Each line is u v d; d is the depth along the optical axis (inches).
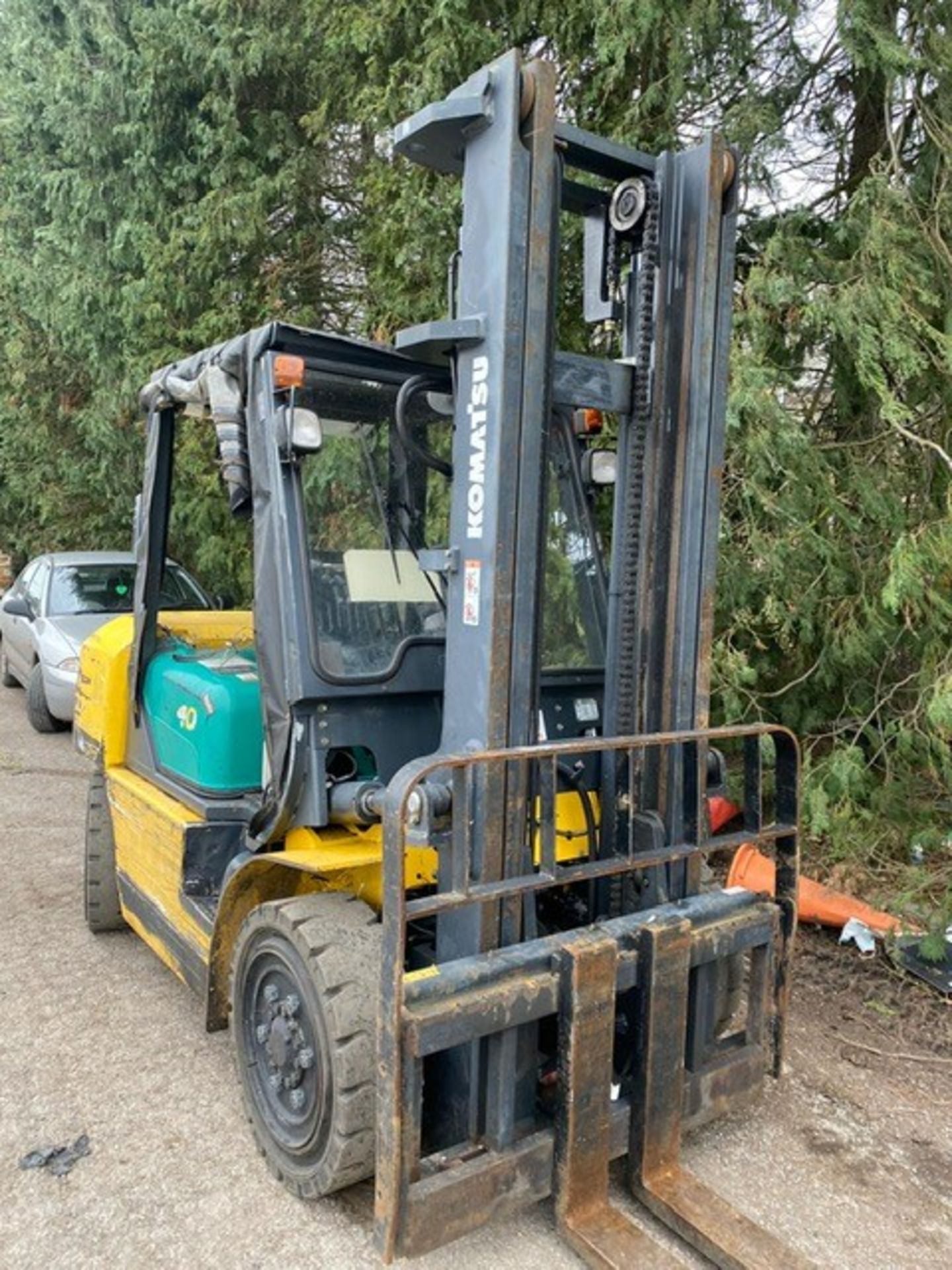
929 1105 132.1
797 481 192.9
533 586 99.8
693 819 110.0
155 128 348.2
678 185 108.6
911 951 171.6
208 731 137.5
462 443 100.3
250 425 116.2
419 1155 94.7
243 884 119.3
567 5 216.2
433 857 116.6
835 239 202.1
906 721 201.9
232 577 369.4
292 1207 107.3
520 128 95.3
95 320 394.3
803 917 184.9
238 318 344.2
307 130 335.6
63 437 494.0
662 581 112.3
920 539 186.2
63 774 298.8
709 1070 111.8
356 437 120.6
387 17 252.1
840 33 187.2
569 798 123.5
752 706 215.2
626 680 115.6
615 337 221.5
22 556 610.5
